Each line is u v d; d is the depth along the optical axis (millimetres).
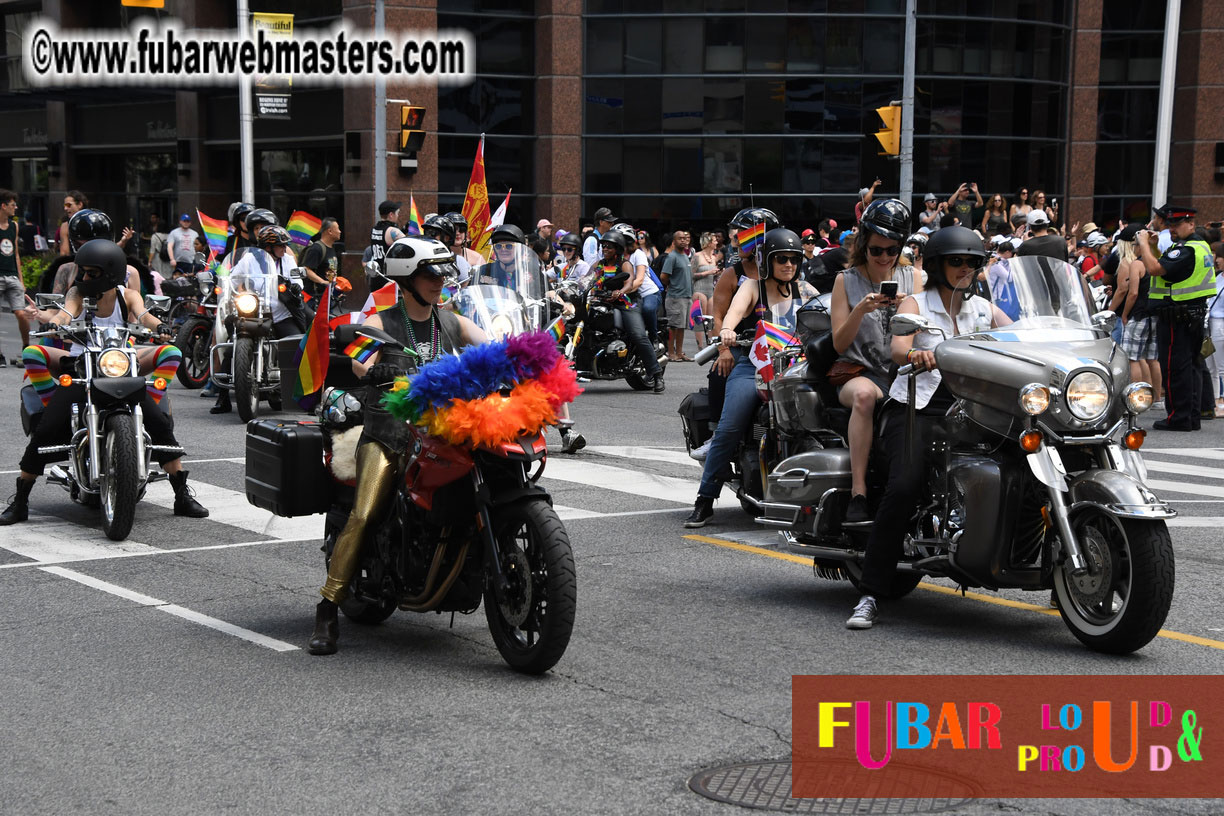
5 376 18250
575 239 18453
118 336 8977
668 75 31125
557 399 5691
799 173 31156
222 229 16547
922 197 31141
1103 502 5664
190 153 35781
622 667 5840
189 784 4523
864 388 6648
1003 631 6402
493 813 4258
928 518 6332
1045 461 5855
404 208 30578
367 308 6180
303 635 6410
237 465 11414
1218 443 13102
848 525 6648
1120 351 6062
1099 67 33219
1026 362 5871
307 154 33281
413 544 5914
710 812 4258
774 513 7039
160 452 9086
